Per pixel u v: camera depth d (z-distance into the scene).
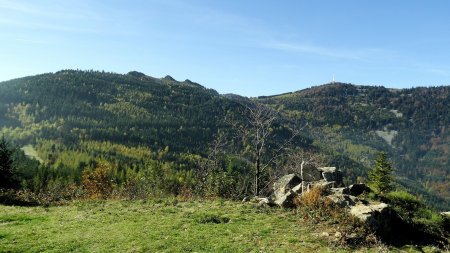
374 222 20.94
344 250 18.03
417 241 21.86
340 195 24.98
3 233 20.97
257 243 18.73
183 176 148.50
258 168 49.09
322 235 19.84
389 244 20.12
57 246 18.81
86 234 20.86
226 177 49.84
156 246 18.42
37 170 137.12
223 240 19.25
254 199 30.58
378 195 27.73
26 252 18.09
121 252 17.81
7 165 55.50
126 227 22.06
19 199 33.75
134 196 37.81
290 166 52.41
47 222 24.20
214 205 28.39
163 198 33.53
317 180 32.25
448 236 23.95
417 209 27.53
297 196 26.88
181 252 17.64
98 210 27.59
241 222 22.91
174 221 23.25
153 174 78.38
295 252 17.41
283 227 21.64
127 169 165.62
